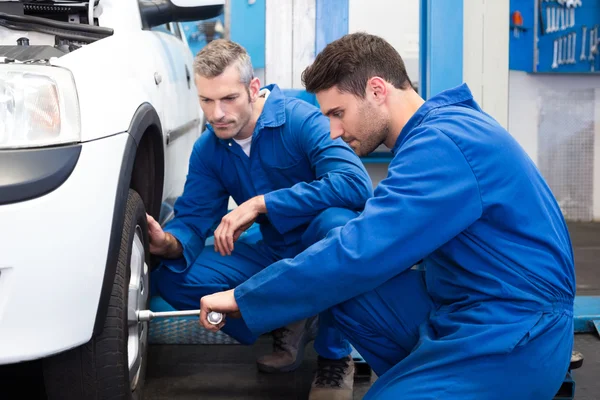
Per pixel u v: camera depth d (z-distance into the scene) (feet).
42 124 4.77
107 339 5.19
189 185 8.08
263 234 8.18
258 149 7.75
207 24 16.43
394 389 4.90
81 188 4.80
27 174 4.56
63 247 4.66
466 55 11.89
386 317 5.60
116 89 5.68
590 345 9.08
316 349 7.14
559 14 18.85
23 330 4.58
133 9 7.96
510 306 4.81
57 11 7.35
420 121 5.13
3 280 4.53
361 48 5.21
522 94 19.17
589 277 12.90
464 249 4.94
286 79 16.57
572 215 19.62
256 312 5.30
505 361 4.78
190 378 7.81
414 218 4.75
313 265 4.98
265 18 16.37
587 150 19.47
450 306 5.16
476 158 4.76
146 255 6.61
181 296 7.97
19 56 5.36
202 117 11.36
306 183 7.31
